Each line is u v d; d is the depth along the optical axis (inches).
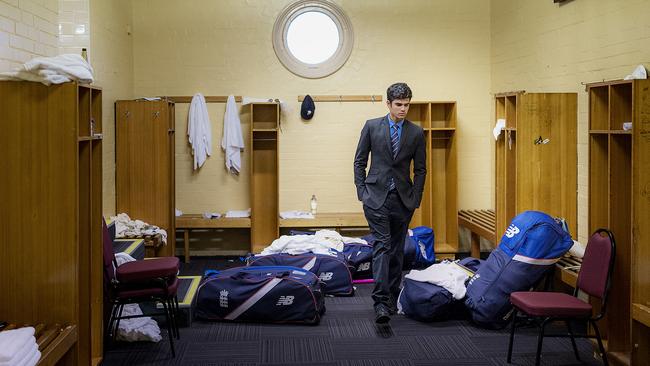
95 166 145.1
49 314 129.2
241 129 276.8
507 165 207.3
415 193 179.0
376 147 176.7
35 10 159.0
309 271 192.2
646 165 138.0
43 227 128.5
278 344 163.8
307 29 279.7
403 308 187.0
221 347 161.3
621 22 185.8
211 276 187.2
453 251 267.3
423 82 282.0
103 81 230.5
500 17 271.6
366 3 278.7
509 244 173.2
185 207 279.1
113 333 160.9
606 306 150.4
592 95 155.9
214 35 276.2
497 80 276.7
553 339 166.1
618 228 150.3
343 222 270.4
